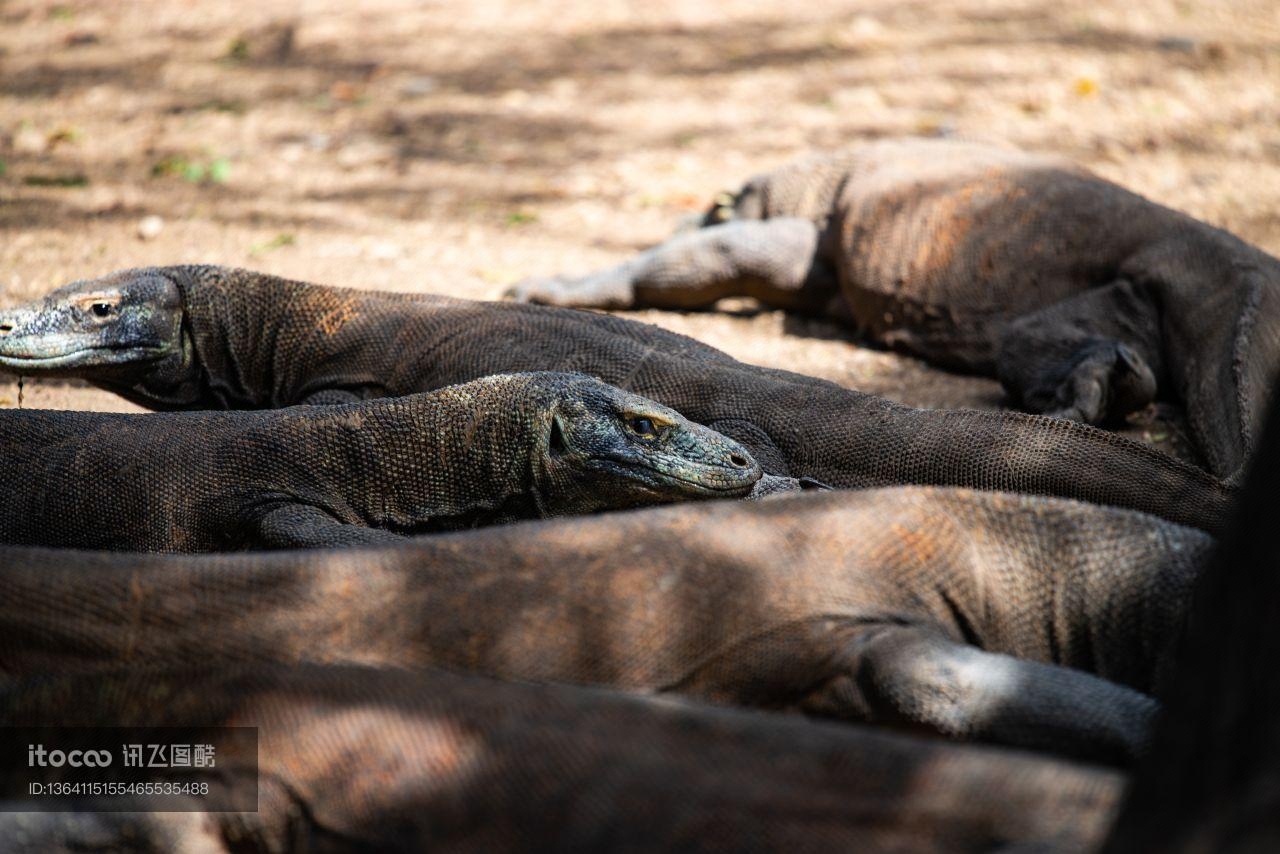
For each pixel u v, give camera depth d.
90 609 14.83
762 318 33.09
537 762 12.47
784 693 15.77
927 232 30.22
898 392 28.95
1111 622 16.41
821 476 22.27
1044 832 11.36
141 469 20.44
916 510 16.73
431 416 20.81
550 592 15.41
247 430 20.84
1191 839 10.04
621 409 20.22
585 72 54.41
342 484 20.70
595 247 37.12
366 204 40.41
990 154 31.47
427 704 13.20
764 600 15.75
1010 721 14.57
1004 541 16.77
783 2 64.94
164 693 13.70
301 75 53.72
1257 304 25.36
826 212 32.56
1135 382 25.84
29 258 34.69
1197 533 16.78
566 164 44.34
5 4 63.91
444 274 34.50
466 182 42.53
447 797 12.55
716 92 52.06
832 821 11.70
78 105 50.00
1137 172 42.06
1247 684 10.01
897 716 14.95
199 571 15.17
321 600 15.11
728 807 11.87
